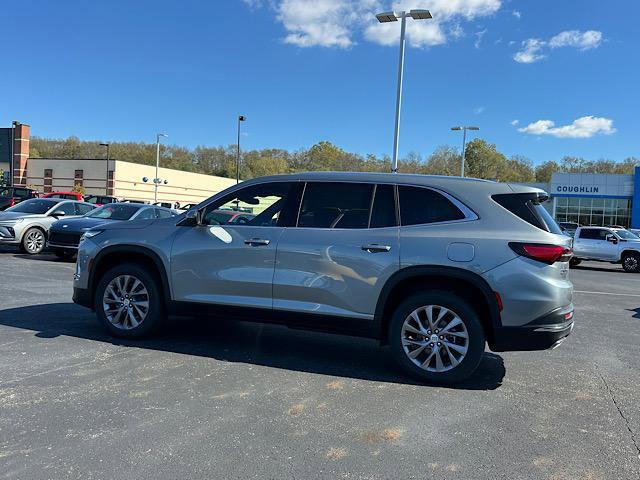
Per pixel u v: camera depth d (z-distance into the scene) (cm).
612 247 2025
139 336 572
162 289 567
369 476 305
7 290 855
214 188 8788
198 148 11731
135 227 581
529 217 467
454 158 8238
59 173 6694
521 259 452
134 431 353
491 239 459
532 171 10088
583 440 364
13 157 6750
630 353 620
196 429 359
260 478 299
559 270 460
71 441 336
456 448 345
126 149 11319
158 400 408
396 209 493
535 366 551
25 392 414
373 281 479
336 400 424
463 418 397
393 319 480
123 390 427
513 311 450
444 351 471
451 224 475
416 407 416
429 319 471
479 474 312
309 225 511
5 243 1394
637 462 333
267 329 659
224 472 304
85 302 594
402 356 477
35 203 1515
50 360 496
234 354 542
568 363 567
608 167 9369
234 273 524
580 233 2105
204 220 554
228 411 392
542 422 395
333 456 328
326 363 526
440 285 481
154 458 317
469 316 461
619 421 402
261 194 541
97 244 585
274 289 510
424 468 317
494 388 472
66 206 1525
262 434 355
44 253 1504
